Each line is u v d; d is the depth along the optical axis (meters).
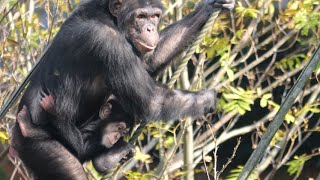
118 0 14.96
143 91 14.69
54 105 14.59
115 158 15.17
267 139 11.42
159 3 15.34
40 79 14.92
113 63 14.68
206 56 23.08
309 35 25.20
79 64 14.75
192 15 16.25
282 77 23.36
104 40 14.68
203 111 15.29
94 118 15.23
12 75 20.22
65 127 14.72
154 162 28.36
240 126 31.58
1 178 12.97
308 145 32.22
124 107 14.94
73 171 14.48
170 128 24.08
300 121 22.08
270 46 27.95
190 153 20.55
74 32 14.85
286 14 22.06
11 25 20.59
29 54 21.42
